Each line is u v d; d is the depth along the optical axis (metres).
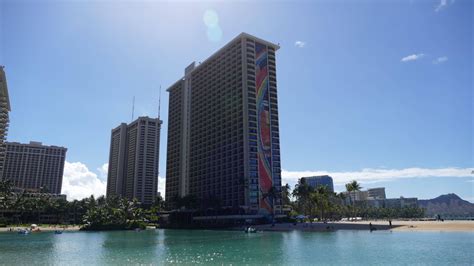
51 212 189.75
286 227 114.38
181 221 167.25
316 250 51.62
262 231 105.38
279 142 162.25
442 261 38.69
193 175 186.75
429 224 101.75
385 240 64.12
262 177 150.75
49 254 53.34
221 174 164.62
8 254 54.00
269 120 161.62
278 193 147.75
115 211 142.00
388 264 38.00
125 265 41.12
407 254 44.66
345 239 68.75
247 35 168.00
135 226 141.25
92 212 143.25
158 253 52.19
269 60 173.25
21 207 169.75
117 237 92.81
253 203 146.00
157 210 184.38
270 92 167.88
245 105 157.75
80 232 123.75
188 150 195.12
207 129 182.75
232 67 171.88
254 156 152.50
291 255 46.78
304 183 161.62
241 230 118.69
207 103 187.00
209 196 157.50
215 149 172.25
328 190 173.62
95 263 43.06
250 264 40.28
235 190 154.00
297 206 192.12
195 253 51.28
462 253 44.44
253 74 164.50
